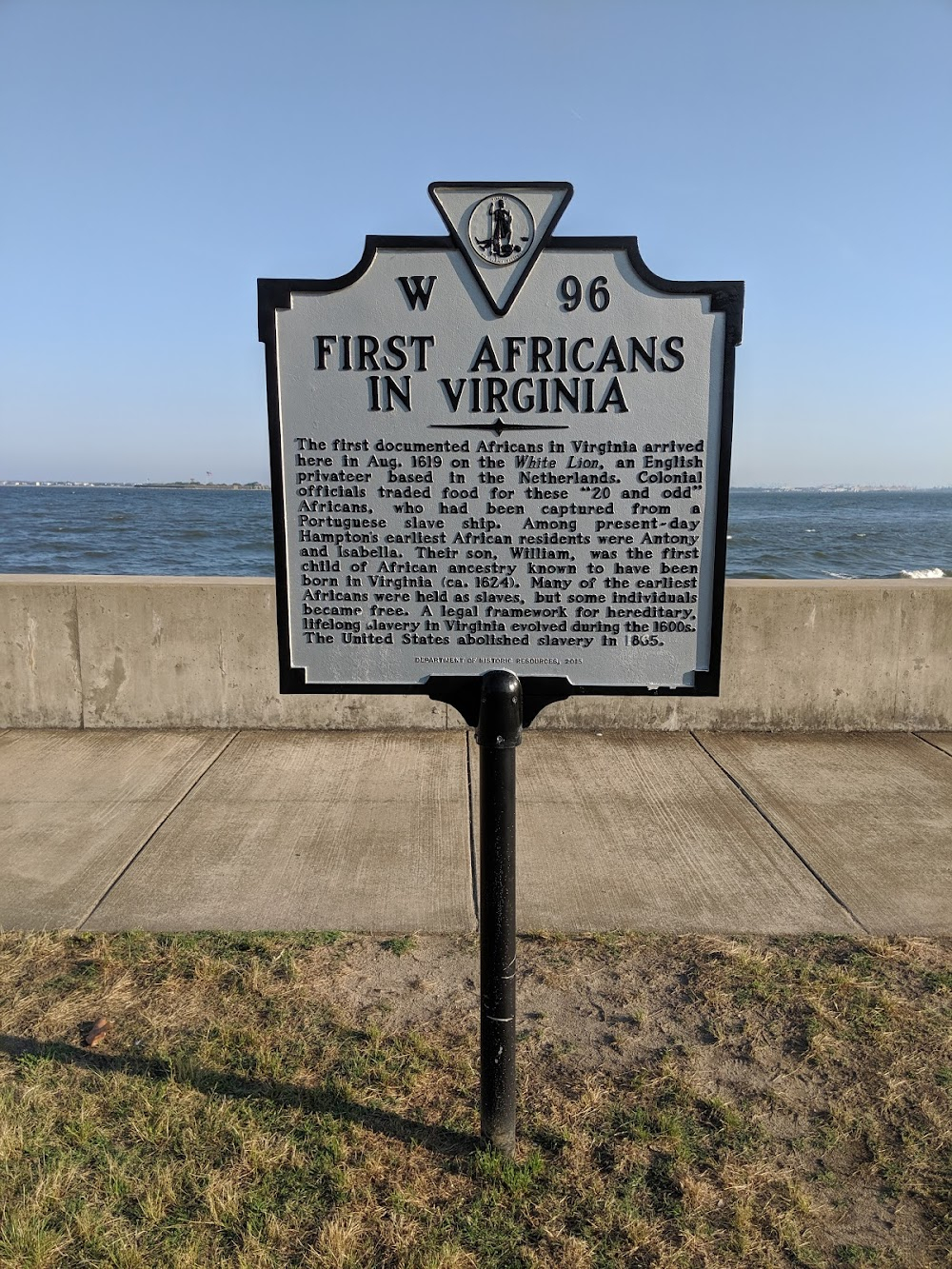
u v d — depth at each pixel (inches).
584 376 102.1
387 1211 89.9
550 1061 111.3
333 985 125.8
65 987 124.9
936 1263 85.0
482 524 104.9
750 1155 97.3
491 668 107.7
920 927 141.8
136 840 173.0
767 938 138.7
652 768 211.8
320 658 107.5
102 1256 84.2
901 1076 108.7
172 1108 102.2
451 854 167.8
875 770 210.4
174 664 237.5
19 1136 97.2
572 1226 88.7
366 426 103.0
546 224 99.0
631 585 105.7
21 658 237.5
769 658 236.2
